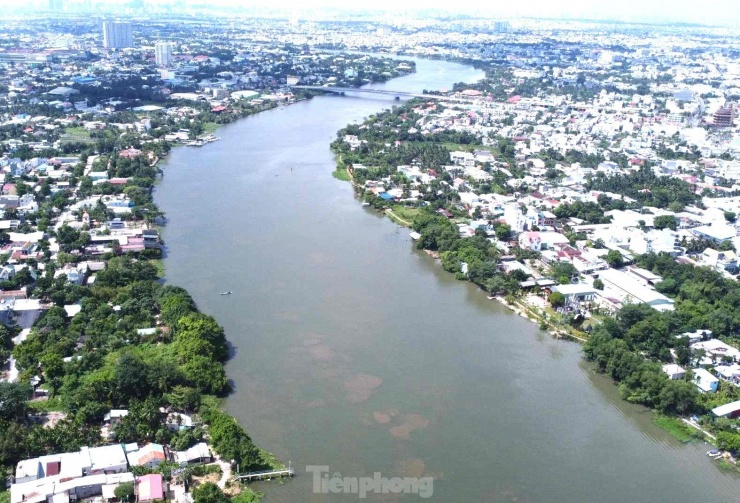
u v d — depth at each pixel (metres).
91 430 150.00
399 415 165.75
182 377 169.62
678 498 141.75
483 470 147.50
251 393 172.38
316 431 158.12
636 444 159.38
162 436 150.00
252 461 143.25
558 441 159.00
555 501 139.25
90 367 175.75
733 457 155.25
